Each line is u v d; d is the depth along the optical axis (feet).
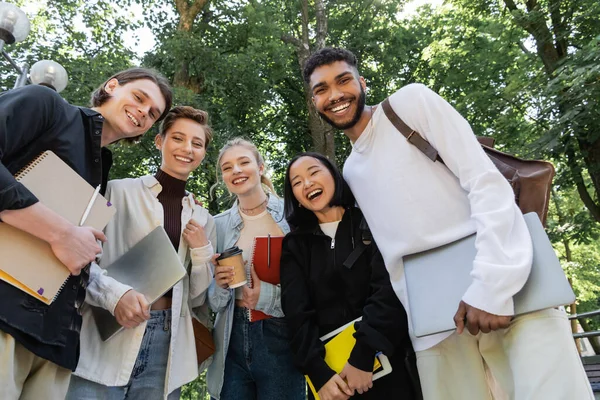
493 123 33.45
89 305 6.95
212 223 8.93
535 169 6.49
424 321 5.74
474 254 5.91
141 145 30.68
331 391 6.22
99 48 39.58
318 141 34.35
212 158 31.48
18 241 4.60
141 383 6.99
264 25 36.86
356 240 7.34
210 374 8.36
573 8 29.60
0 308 4.35
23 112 4.85
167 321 7.43
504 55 34.65
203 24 39.73
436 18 43.75
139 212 7.79
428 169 6.60
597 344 43.68
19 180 4.76
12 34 16.57
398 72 45.65
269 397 7.84
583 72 23.58
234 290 8.47
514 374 5.47
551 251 5.47
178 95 29.55
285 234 8.73
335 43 44.70
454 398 6.20
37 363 5.05
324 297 7.19
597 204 32.32
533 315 5.50
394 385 6.55
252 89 36.14
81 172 5.54
